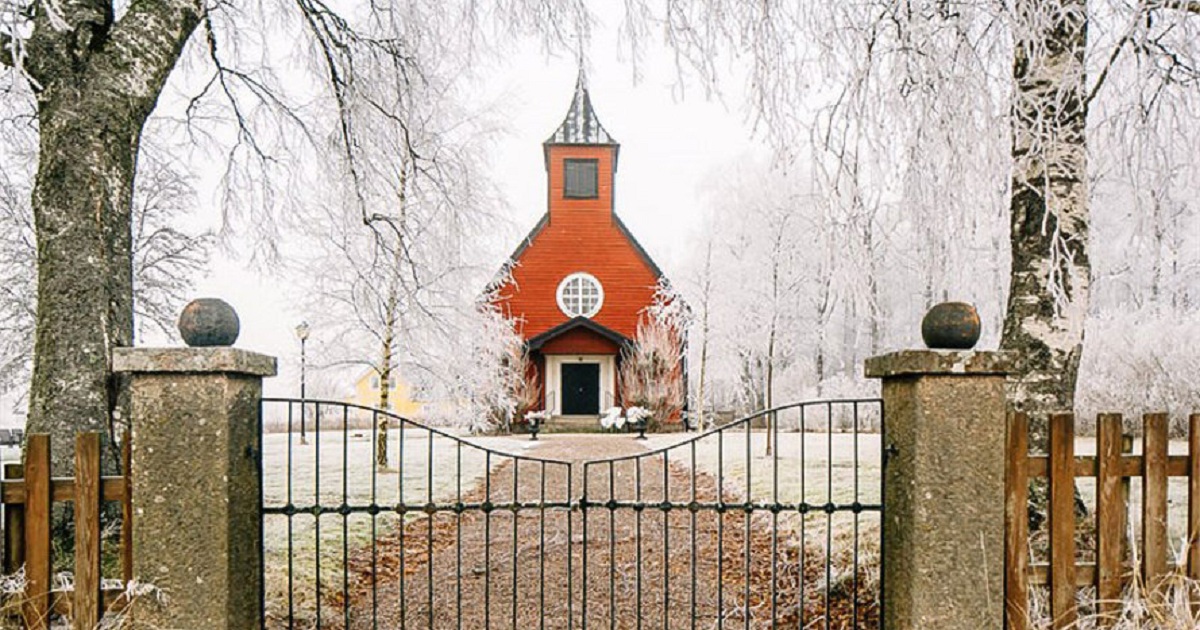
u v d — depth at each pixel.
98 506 2.71
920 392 2.79
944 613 2.75
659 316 23.89
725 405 28.86
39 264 3.78
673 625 4.02
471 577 5.06
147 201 12.38
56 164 3.77
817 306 20.70
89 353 3.68
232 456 2.77
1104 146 4.98
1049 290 4.12
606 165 25.44
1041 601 3.06
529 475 11.02
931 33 4.09
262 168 8.05
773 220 17.80
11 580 2.61
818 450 13.21
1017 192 4.48
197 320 2.71
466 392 13.02
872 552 4.48
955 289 6.07
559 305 25.05
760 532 6.18
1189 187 5.21
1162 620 2.69
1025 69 4.34
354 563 5.21
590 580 4.97
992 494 2.79
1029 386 4.30
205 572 2.67
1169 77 4.50
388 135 7.80
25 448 2.74
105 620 2.68
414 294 9.45
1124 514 2.83
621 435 21.02
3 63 3.93
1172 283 13.38
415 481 9.69
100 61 3.95
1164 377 12.58
